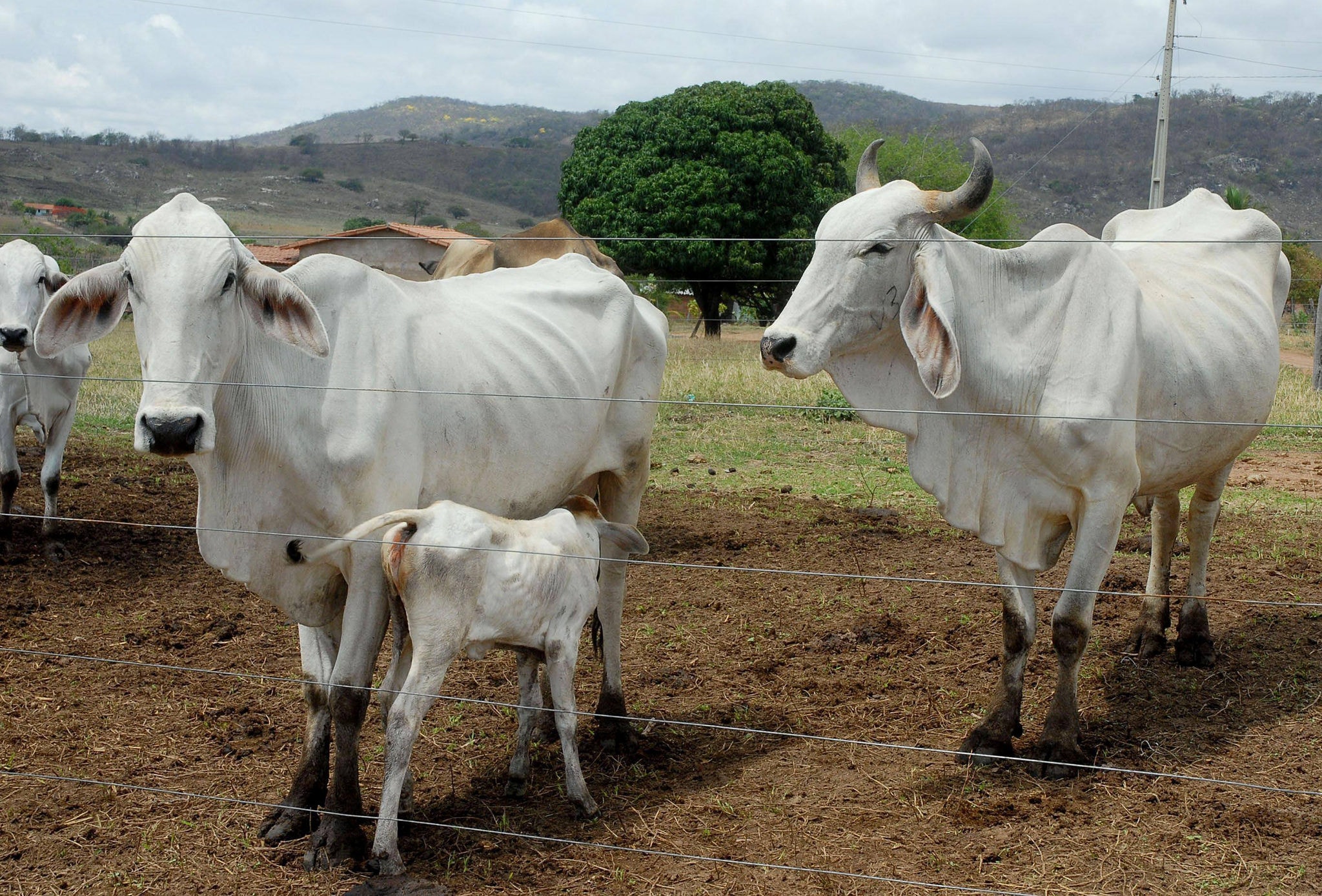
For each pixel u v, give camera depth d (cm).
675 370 1540
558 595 381
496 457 410
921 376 410
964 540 769
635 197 2544
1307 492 930
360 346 371
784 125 2666
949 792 411
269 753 443
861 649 571
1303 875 348
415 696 345
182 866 354
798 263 2622
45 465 704
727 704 503
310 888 341
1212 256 546
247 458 356
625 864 357
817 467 1027
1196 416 471
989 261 431
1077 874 350
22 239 706
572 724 391
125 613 614
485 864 356
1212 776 419
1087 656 555
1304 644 561
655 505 875
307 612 381
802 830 381
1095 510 430
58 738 452
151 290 326
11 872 348
